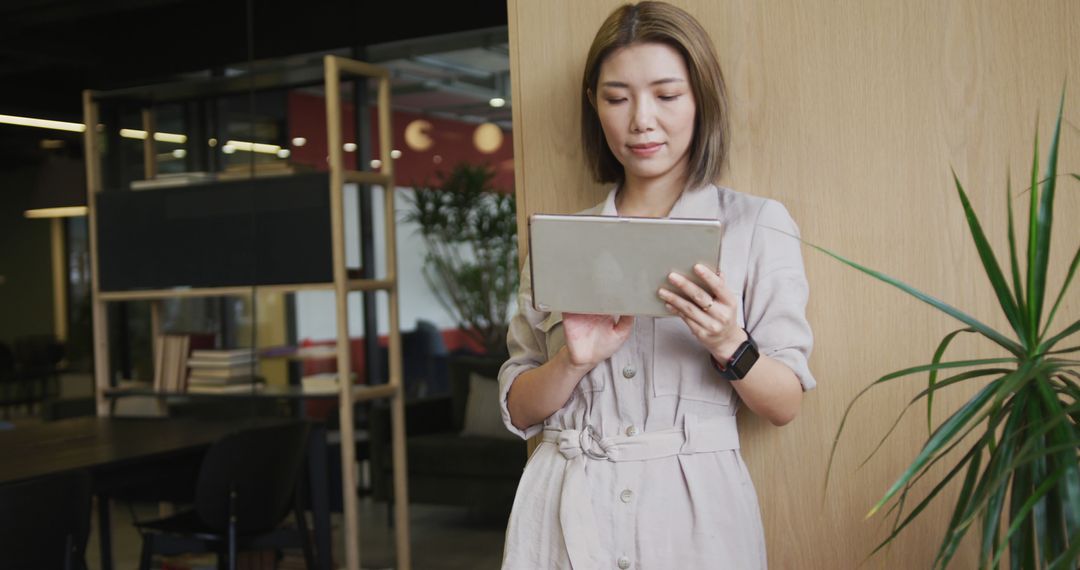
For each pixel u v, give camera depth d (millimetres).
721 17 1594
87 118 4598
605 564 1345
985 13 1437
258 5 5320
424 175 9508
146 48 5355
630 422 1375
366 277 5484
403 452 4328
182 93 4832
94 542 4781
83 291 5535
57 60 5402
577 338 1330
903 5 1481
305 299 6641
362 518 5629
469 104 9211
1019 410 1097
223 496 3287
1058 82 1399
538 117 1746
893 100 1492
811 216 1542
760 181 1572
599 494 1363
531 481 1434
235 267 4215
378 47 5566
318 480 3930
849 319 1524
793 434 1564
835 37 1523
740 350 1251
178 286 4320
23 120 5457
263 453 3375
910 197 1485
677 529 1340
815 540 1555
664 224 1165
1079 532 934
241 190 4203
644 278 1204
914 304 1486
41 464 3145
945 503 1476
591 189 1704
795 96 1549
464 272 8828
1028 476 1087
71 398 5543
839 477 1537
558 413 1443
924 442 1485
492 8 4984
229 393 4281
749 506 1370
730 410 1393
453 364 6023
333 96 4004
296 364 5266
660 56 1352
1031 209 1104
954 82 1457
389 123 4363
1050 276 1410
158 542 3373
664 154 1388
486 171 8969
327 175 4035
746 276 1384
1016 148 1425
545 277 1237
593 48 1404
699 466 1353
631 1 1653
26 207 5590
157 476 3475
